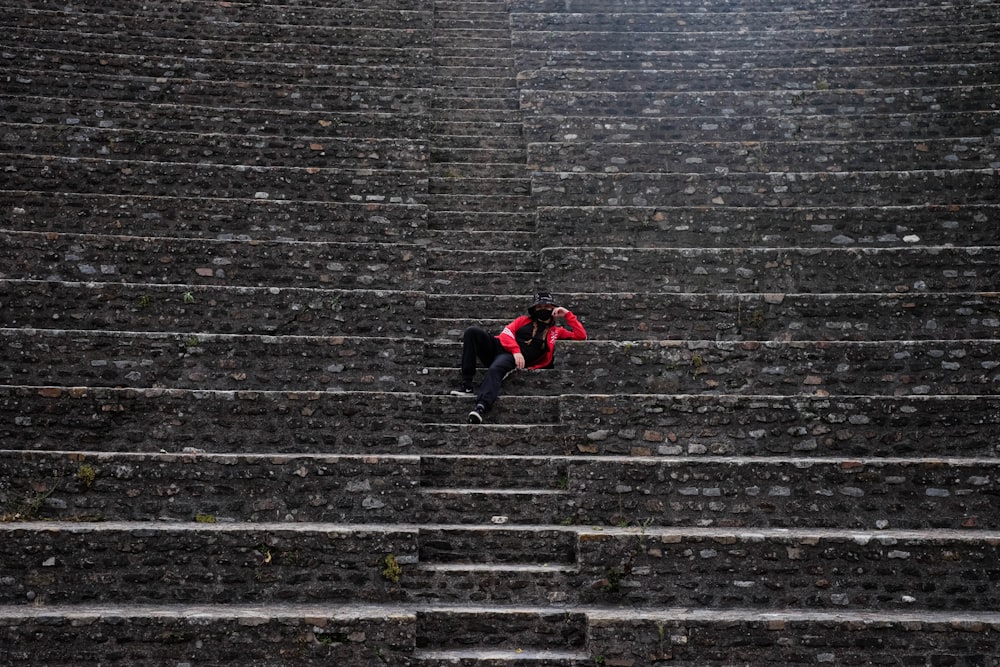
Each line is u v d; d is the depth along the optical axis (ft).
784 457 26.22
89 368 27.27
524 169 39.96
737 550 22.94
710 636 21.30
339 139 38.55
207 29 47.85
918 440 26.43
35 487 23.71
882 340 30.55
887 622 21.40
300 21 49.65
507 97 45.91
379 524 24.11
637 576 22.79
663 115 43.47
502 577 22.67
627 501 24.75
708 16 51.13
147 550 22.33
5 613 20.84
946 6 50.06
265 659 20.65
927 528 24.56
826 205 36.96
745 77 45.47
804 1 51.96
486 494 24.58
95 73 43.09
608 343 28.63
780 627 21.38
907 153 39.04
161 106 39.42
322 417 26.45
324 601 22.45
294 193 36.04
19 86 40.60
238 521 23.91
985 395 27.81
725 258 33.04
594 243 35.27
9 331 27.07
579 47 49.16
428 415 27.73
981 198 36.70
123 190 35.17
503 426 26.66
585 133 41.63
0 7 46.01
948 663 21.29
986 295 30.53
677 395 27.37
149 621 20.63
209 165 35.68
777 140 41.60
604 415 26.66
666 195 37.17
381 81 45.24
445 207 37.29
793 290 32.89
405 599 22.50
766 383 28.55
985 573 22.89
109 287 29.35
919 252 32.65
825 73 45.24
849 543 22.97
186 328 29.58
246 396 26.20
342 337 28.63
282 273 31.94
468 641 21.63
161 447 25.77
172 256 31.40
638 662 21.13
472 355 28.35
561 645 21.70
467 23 52.26
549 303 28.99
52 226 32.83
